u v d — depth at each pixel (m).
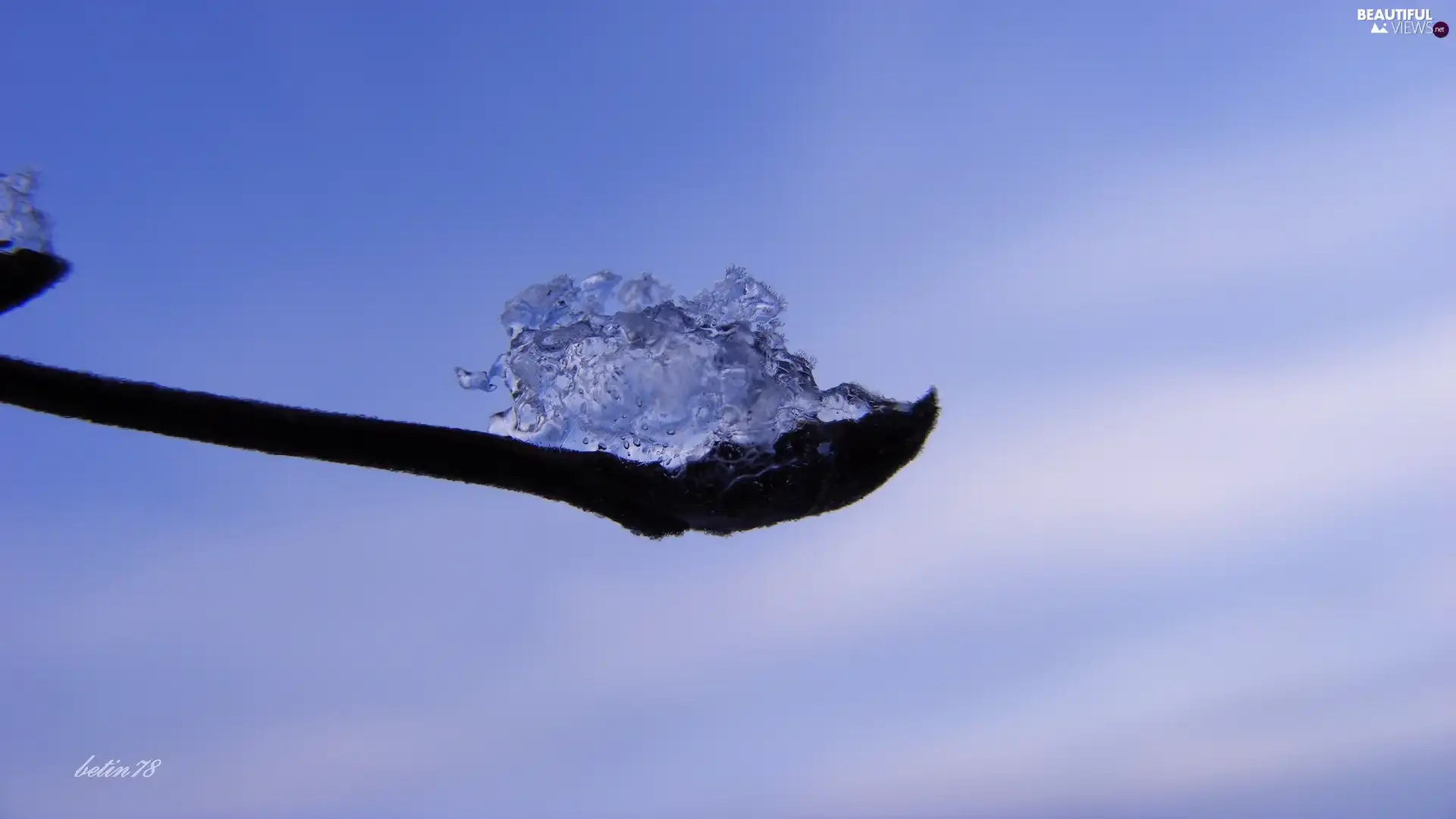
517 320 0.10
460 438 0.09
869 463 0.10
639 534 0.10
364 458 0.09
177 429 0.09
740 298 0.10
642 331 0.10
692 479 0.09
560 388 0.10
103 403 0.09
